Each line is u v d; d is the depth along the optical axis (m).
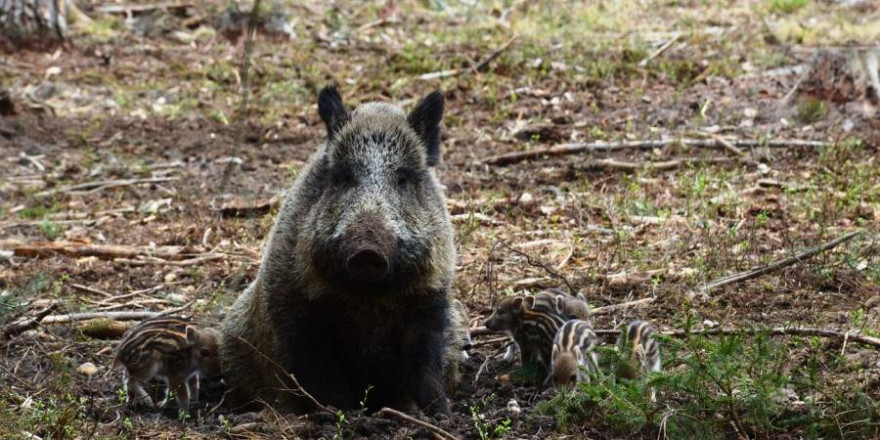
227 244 15.67
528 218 16.27
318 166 9.67
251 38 12.01
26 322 11.83
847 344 10.37
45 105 23.70
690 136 20.39
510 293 12.77
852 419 8.30
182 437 8.62
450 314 10.01
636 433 8.47
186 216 17.30
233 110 23.81
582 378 9.41
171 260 15.05
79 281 14.09
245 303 10.44
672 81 24.27
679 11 32.03
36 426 8.78
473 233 15.23
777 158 18.98
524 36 28.66
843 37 27.27
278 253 9.55
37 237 16.44
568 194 17.08
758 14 31.20
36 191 18.95
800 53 25.95
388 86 24.92
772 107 22.02
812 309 11.85
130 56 28.02
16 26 27.88
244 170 20.11
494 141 20.84
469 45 27.72
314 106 24.08
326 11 31.94
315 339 9.47
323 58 27.59
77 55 28.00
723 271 13.16
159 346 9.80
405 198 9.19
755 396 8.12
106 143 21.95
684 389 8.37
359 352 9.58
